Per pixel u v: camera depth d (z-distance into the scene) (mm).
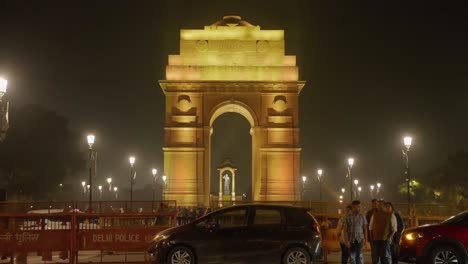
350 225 31703
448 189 126625
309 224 31516
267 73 87312
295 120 86688
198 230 31188
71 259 33312
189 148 86188
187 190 85500
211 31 88250
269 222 31453
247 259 30906
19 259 35500
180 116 86625
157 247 31125
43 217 33375
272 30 88375
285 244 31000
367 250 44000
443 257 29562
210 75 87188
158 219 40406
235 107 89812
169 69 87062
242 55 87812
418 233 30219
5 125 38031
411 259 30203
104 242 33938
